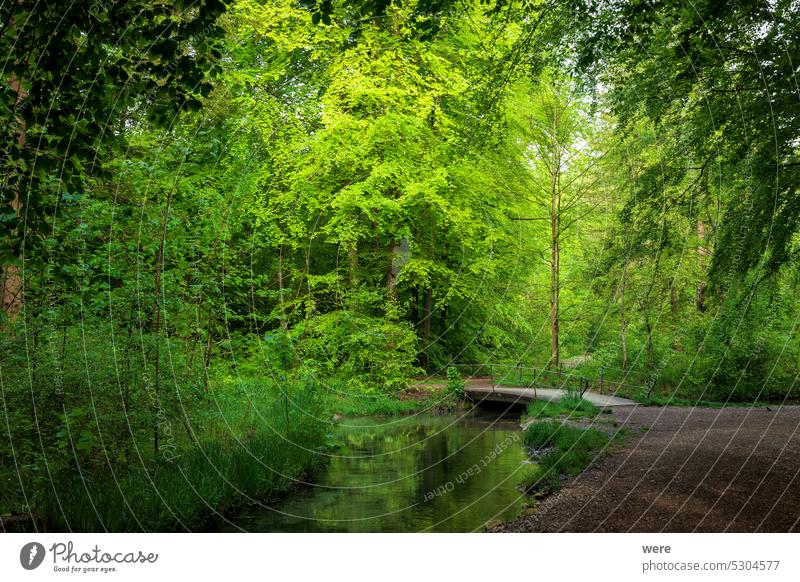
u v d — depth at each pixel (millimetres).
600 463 8445
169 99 5703
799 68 6793
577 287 22672
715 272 8047
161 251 7191
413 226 17312
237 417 9461
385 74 14750
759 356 17062
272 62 14750
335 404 15180
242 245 8859
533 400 16938
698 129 8398
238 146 11938
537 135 17922
